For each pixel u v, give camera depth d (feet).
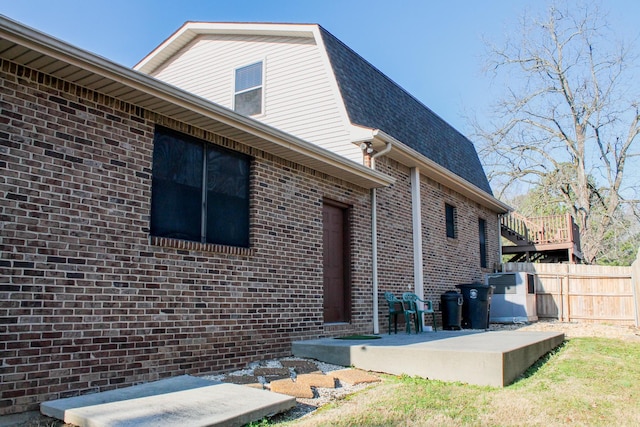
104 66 16.88
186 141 22.07
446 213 47.29
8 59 15.87
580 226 87.25
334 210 32.24
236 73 42.65
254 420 14.88
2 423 14.64
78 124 17.65
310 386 19.38
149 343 19.11
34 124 16.40
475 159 63.98
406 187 39.50
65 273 16.72
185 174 21.81
